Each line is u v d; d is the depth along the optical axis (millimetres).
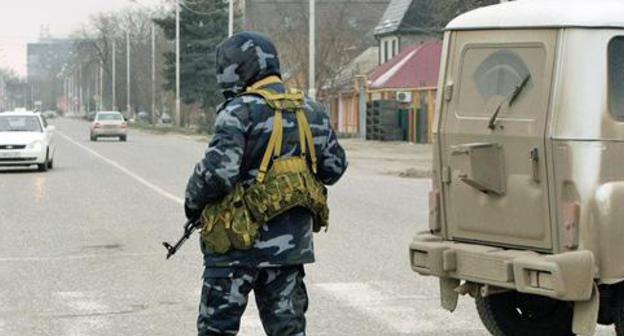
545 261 7219
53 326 9445
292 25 84000
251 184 6031
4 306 10375
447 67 8148
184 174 29922
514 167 7664
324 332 9062
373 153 43469
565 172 7359
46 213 19078
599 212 7285
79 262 13148
